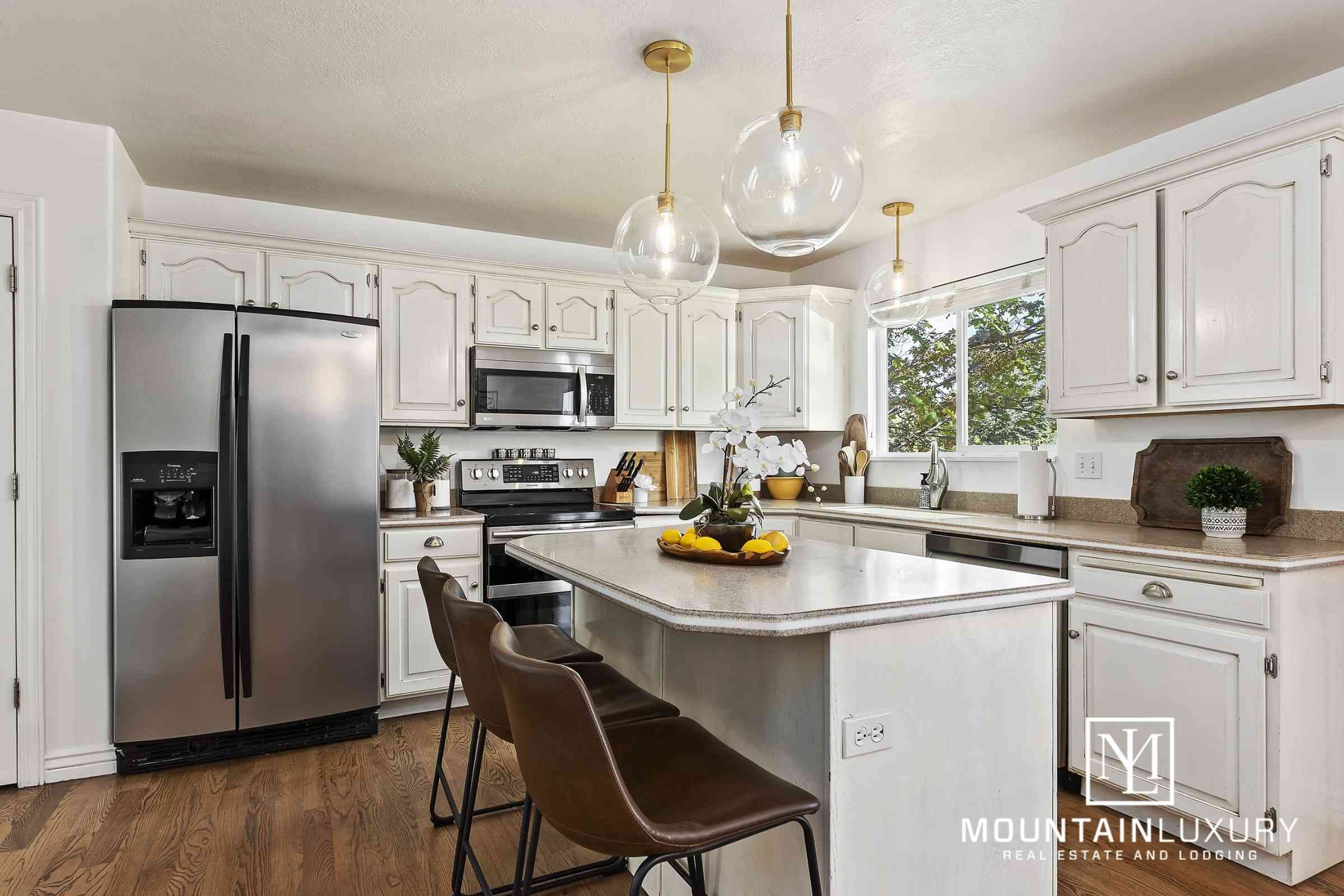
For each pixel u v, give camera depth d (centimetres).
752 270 514
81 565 279
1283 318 226
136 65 245
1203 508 259
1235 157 238
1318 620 214
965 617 155
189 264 327
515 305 398
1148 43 232
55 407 276
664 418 438
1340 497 242
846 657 140
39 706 271
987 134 297
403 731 327
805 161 159
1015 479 363
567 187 357
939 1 211
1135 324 268
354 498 314
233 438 290
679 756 144
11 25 222
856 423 453
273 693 297
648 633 221
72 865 214
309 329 305
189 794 262
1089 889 206
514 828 240
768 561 191
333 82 257
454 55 240
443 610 197
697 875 151
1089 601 256
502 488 419
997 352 380
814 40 230
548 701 107
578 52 238
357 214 396
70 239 281
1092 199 282
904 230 423
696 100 270
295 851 223
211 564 287
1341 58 241
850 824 140
